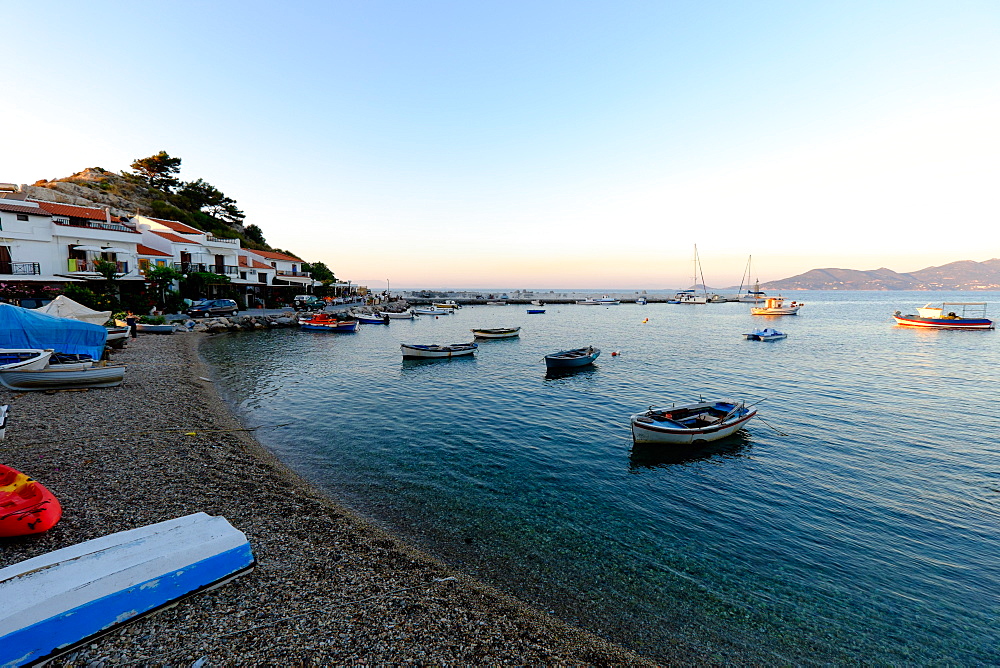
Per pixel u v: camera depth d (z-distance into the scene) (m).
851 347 46.06
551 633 7.49
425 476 14.10
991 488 13.84
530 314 101.06
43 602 5.82
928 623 8.28
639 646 7.45
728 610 8.47
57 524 9.18
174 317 47.81
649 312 108.62
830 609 8.59
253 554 8.60
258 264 74.75
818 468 15.30
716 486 13.87
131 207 73.69
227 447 14.80
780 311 91.62
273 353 37.69
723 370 33.25
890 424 20.06
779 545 10.72
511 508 12.19
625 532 11.13
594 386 27.67
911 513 12.31
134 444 14.05
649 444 16.95
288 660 6.14
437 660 6.45
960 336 56.06
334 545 9.47
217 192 101.31
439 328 65.19
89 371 19.98
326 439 17.25
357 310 73.94
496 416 20.98
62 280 38.28
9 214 36.28
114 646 6.13
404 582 8.42
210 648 6.24
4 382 18.81
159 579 6.81
